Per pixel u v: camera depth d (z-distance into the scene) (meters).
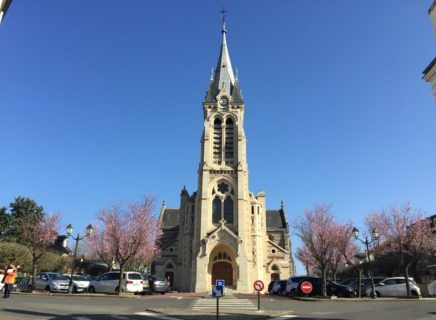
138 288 41.28
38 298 32.03
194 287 61.28
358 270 38.94
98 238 62.25
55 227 55.72
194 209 70.94
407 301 34.03
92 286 41.91
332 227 49.03
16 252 62.25
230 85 75.25
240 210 65.31
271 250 75.75
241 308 28.17
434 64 12.07
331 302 33.25
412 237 45.25
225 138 71.12
